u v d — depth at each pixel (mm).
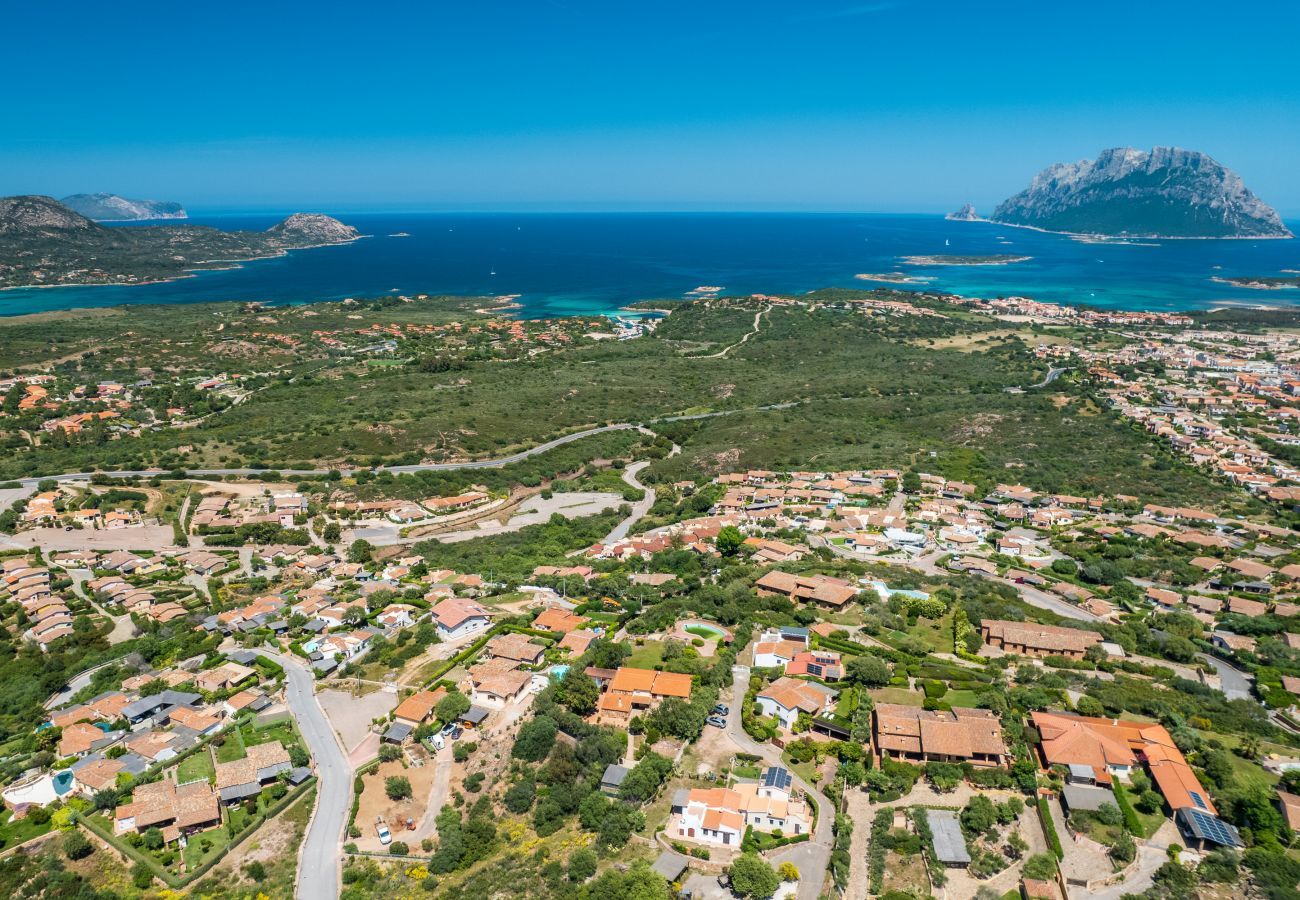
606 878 84875
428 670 130750
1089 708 109312
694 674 120562
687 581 163125
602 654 125750
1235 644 134250
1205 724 108000
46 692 133250
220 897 88625
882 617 138625
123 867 93812
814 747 103625
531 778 103375
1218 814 90438
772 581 152875
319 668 133375
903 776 97500
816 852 88875
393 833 97312
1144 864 84688
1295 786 93438
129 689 130625
